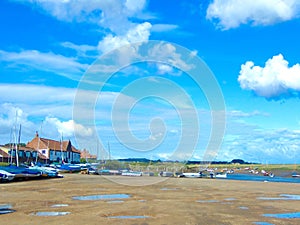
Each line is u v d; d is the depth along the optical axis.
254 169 109.25
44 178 45.06
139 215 14.93
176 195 24.03
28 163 77.06
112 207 17.30
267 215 15.66
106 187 30.66
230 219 14.38
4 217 14.25
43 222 13.20
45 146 94.69
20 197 21.91
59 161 96.75
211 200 21.28
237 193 26.81
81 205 18.05
